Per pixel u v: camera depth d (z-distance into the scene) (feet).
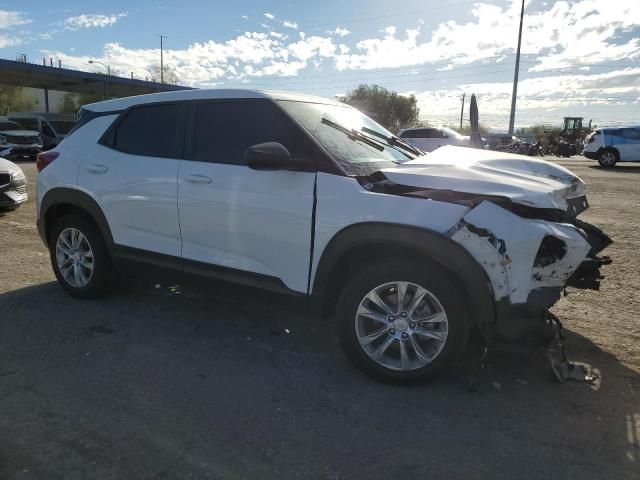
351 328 11.11
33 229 25.70
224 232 12.68
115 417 9.81
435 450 8.97
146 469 8.41
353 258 11.51
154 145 14.15
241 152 12.67
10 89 220.64
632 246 22.90
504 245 9.63
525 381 11.21
